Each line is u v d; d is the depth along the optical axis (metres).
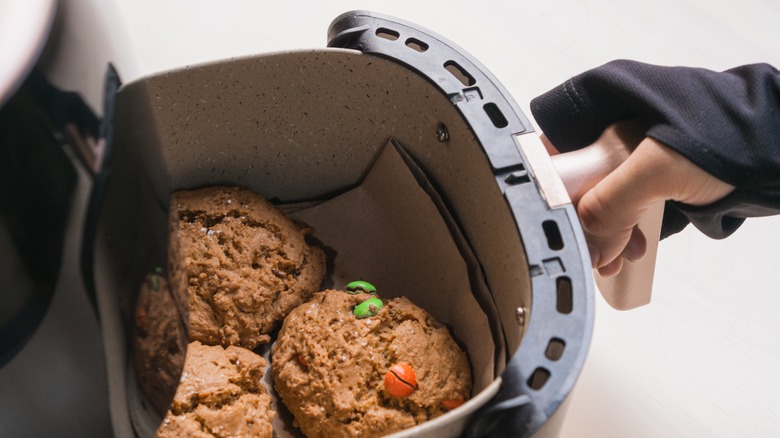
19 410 0.44
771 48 0.85
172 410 0.55
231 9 0.84
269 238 0.61
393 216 0.63
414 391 0.56
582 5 0.86
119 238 0.45
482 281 0.58
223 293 0.59
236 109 0.60
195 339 0.59
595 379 0.69
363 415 0.56
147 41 0.82
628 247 0.60
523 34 0.85
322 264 0.62
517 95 0.81
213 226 0.61
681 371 0.70
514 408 0.49
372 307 0.58
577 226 0.53
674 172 0.56
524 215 0.54
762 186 0.56
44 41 0.42
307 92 0.60
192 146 0.61
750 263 0.75
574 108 0.60
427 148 0.61
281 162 0.63
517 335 0.53
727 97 0.57
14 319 0.42
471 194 0.58
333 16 0.84
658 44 0.84
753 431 0.68
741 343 0.71
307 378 0.57
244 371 0.57
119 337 0.46
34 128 0.41
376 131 0.62
